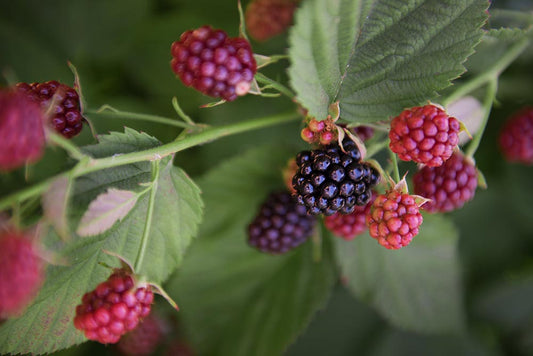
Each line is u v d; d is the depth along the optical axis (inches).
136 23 17.0
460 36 11.9
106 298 11.4
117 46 17.0
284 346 14.4
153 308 14.8
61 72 16.2
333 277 14.6
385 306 14.5
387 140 12.3
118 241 12.2
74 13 16.5
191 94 15.7
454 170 12.6
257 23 14.6
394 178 12.0
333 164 11.8
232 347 14.7
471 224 15.9
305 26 11.5
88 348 15.1
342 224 12.7
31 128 10.7
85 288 12.2
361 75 12.1
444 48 12.0
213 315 14.8
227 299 14.8
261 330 14.6
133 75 16.3
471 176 12.7
